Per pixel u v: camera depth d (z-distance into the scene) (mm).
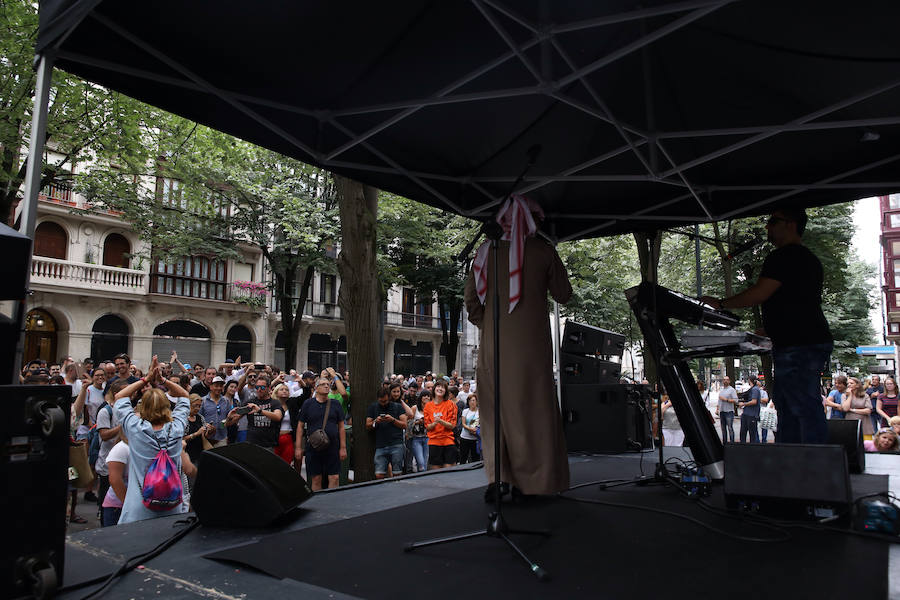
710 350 3473
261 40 2873
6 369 1937
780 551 2248
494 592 1830
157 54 2801
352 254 7309
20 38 9164
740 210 5051
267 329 28281
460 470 4656
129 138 11484
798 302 3131
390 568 2088
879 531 2475
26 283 1883
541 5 2668
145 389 4117
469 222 18516
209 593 1859
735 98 3686
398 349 34594
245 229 19844
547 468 2867
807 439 3064
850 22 2760
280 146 3662
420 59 3168
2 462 1689
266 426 6980
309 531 2637
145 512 3742
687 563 2109
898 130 3818
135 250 23766
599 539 2461
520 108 3848
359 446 7406
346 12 2727
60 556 1819
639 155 3965
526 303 2982
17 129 10031
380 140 4094
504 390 2953
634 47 2619
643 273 10320
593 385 5922
